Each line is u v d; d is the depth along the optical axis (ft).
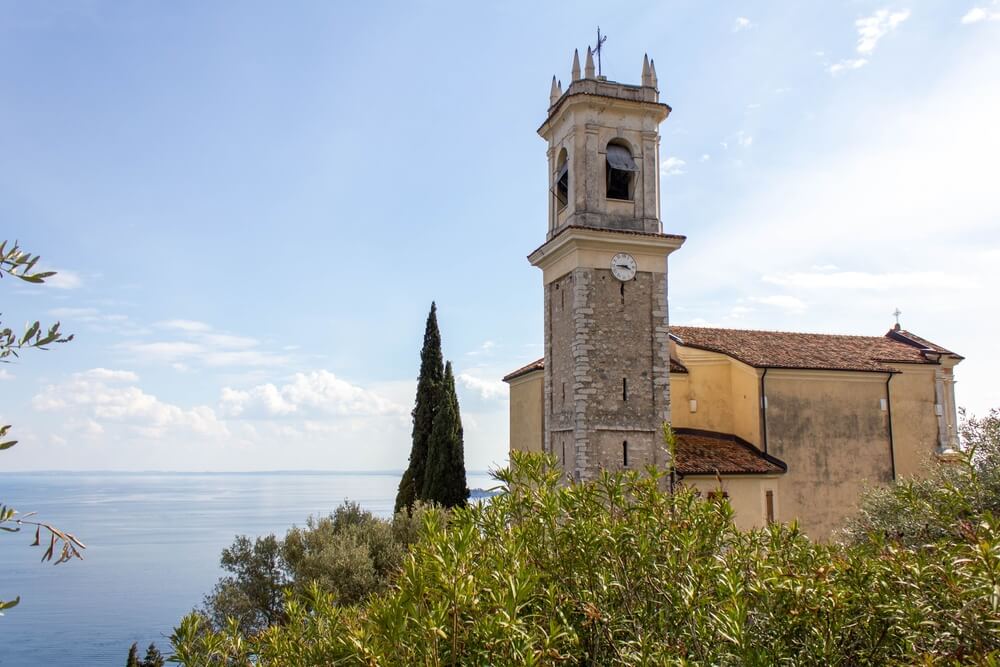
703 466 109.09
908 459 127.85
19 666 196.03
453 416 151.33
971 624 23.73
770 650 25.22
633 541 29.22
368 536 107.45
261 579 105.40
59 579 352.49
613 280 108.88
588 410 104.68
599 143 111.34
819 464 120.98
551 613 25.76
